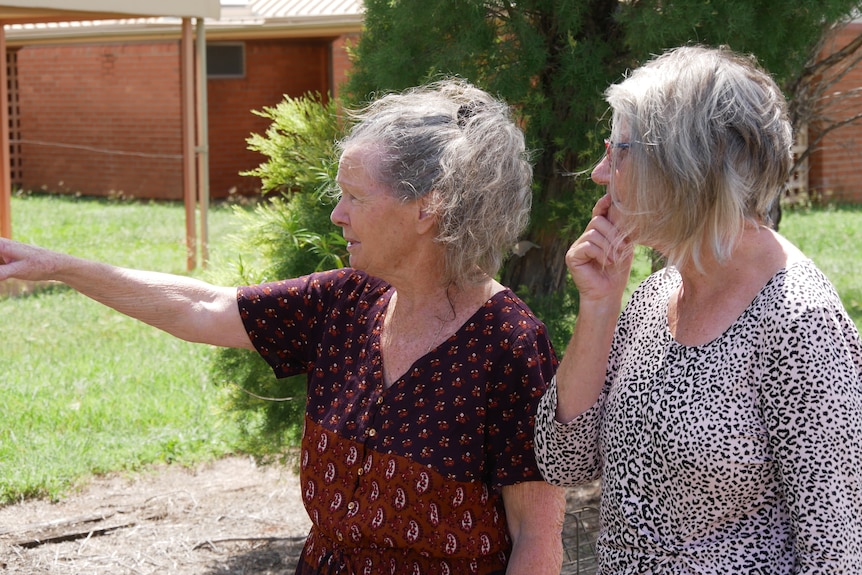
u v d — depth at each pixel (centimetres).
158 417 587
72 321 816
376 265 201
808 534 155
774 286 162
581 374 184
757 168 162
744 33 348
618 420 178
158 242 1197
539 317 382
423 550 195
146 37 1455
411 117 196
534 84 377
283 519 478
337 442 203
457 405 197
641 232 168
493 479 196
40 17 1042
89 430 569
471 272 201
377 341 208
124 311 226
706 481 164
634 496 175
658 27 346
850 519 155
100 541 452
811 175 1474
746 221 166
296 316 224
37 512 480
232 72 1695
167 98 1677
